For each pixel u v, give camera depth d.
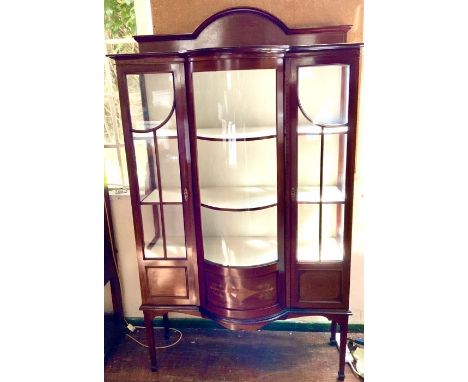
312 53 1.41
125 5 1.96
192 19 1.80
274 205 1.59
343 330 1.69
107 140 2.12
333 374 1.82
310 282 1.66
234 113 1.69
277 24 1.66
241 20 1.66
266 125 1.72
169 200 1.66
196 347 2.05
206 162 1.70
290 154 1.51
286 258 1.63
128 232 2.09
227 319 1.65
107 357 1.97
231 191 1.75
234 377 1.82
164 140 1.61
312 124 1.51
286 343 2.05
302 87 1.53
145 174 1.67
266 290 1.63
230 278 1.60
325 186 1.68
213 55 1.41
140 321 2.22
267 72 1.65
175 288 1.74
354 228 1.96
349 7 1.72
